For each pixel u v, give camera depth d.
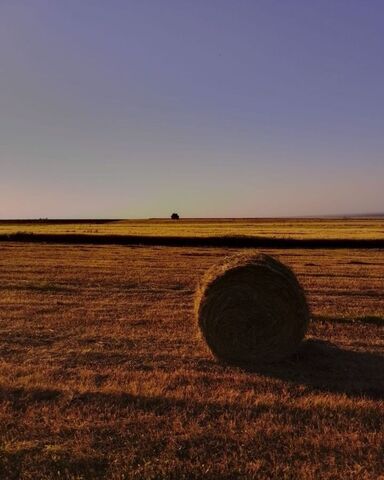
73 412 6.36
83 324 11.33
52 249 33.03
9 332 10.52
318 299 14.95
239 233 46.62
